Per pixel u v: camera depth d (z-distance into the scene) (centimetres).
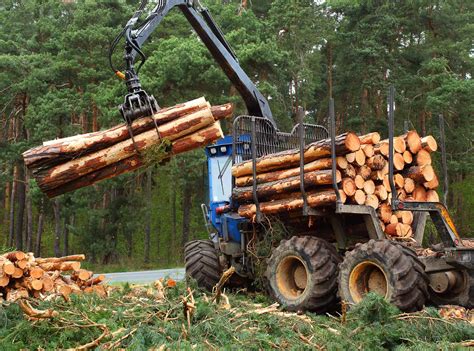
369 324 602
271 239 916
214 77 2911
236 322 602
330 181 800
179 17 3675
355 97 3716
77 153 586
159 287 768
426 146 877
